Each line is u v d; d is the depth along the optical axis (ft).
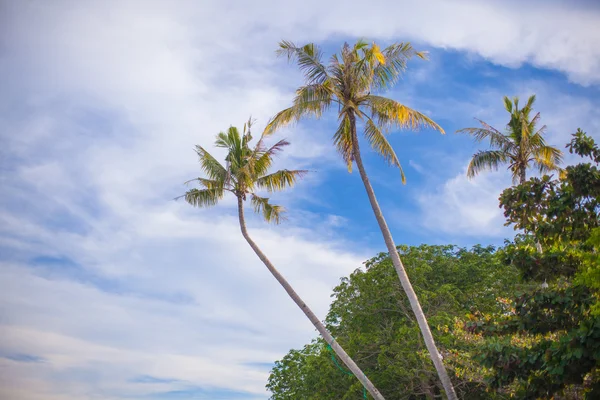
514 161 105.70
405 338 94.73
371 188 79.25
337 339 105.70
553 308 52.80
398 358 93.09
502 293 96.17
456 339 84.84
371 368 100.78
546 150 104.32
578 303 50.96
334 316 111.34
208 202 94.89
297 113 80.94
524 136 102.63
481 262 107.34
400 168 81.00
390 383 98.63
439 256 106.42
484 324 56.65
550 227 55.42
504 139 105.81
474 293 100.63
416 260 104.32
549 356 48.44
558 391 51.19
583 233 54.39
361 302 104.22
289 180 95.50
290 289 89.15
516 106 107.04
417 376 91.71
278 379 122.72
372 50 78.28
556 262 54.70
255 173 93.86
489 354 52.80
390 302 102.89
